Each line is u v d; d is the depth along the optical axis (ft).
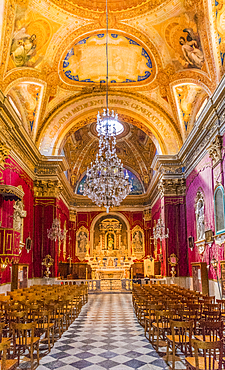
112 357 21.80
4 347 14.23
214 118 42.04
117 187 44.83
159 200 74.90
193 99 58.65
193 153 55.93
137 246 97.40
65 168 68.80
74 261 95.25
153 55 54.39
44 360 21.25
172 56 52.49
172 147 65.05
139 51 55.57
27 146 53.98
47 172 63.41
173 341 18.52
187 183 61.62
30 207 59.62
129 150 97.04
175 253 61.72
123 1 47.73
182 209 63.10
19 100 55.93
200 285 43.93
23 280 44.80
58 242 65.92
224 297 36.60
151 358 21.56
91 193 45.83
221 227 40.24
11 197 40.42
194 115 60.08
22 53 45.98
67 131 65.57
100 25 50.42
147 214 96.99
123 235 100.07
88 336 27.71
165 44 51.62
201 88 53.93
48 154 64.18
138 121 66.85
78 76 60.95
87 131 90.22
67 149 91.35
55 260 61.05
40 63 51.67
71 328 30.99
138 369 19.42
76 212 99.04
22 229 52.34
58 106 64.69
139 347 24.23
